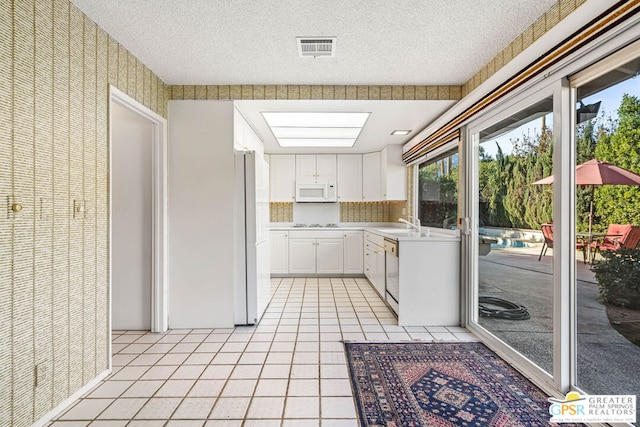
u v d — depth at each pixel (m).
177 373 2.17
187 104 2.96
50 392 1.67
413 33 2.10
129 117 2.91
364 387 1.99
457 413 1.73
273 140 4.56
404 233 3.75
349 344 2.63
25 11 1.51
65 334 1.77
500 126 2.53
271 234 5.42
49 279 1.66
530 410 1.76
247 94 2.96
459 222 3.11
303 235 5.42
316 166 5.52
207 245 2.99
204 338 2.77
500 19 1.94
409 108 3.21
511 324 2.38
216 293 3.01
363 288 4.63
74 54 1.82
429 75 2.76
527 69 2.00
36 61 1.57
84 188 1.90
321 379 2.08
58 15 1.70
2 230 1.41
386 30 2.06
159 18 1.94
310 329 2.98
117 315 2.99
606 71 1.56
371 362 2.31
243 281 3.10
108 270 2.12
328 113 3.35
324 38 2.16
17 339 1.49
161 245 2.91
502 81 2.26
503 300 2.50
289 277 5.43
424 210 4.57
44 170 1.62
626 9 1.35
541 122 2.06
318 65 2.57
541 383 2.00
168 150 2.96
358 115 3.43
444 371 2.18
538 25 1.94
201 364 2.30
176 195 2.97
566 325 1.80
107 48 2.11
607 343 1.60
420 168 4.72
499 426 1.63
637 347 1.45
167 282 2.98
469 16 1.91
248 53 2.38
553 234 1.87
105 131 2.09
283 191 5.52
